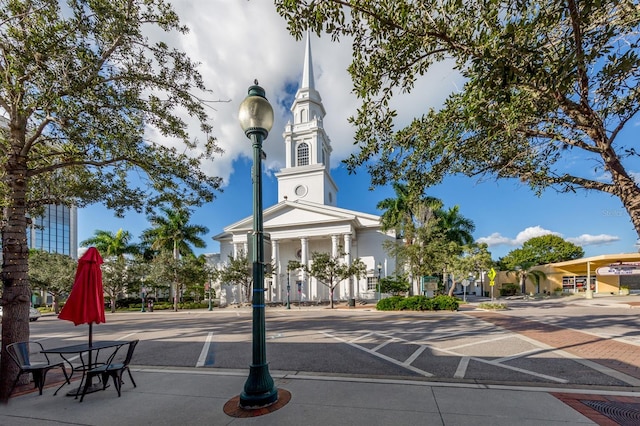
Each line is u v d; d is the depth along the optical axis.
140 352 9.70
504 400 4.66
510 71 3.15
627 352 7.96
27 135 7.45
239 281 32.16
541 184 5.99
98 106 6.27
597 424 3.86
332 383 5.58
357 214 37.66
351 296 34.50
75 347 5.77
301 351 9.08
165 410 4.62
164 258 31.75
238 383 5.84
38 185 8.09
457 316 18.00
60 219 67.38
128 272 32.06
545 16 3.26
